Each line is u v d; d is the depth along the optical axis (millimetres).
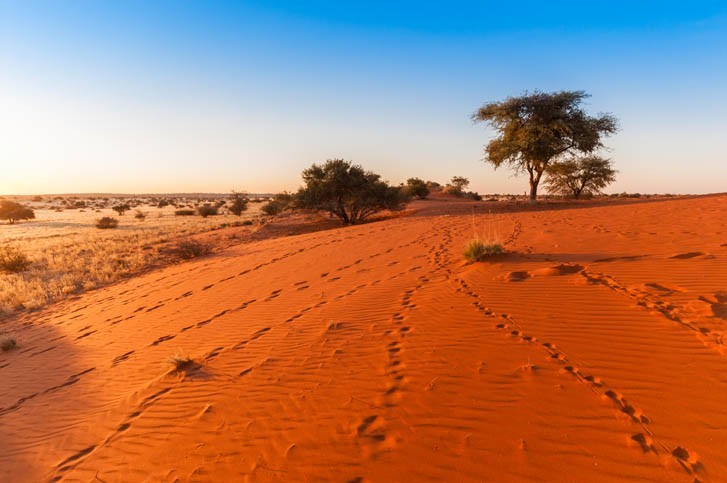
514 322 5277
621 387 3592
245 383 4949
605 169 37375
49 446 4562
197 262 18297
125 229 38156
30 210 56844
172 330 7871
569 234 11047
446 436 3342
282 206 40750
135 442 4246
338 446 3457
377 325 5992
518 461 2955
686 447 2820
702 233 9031
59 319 11172
